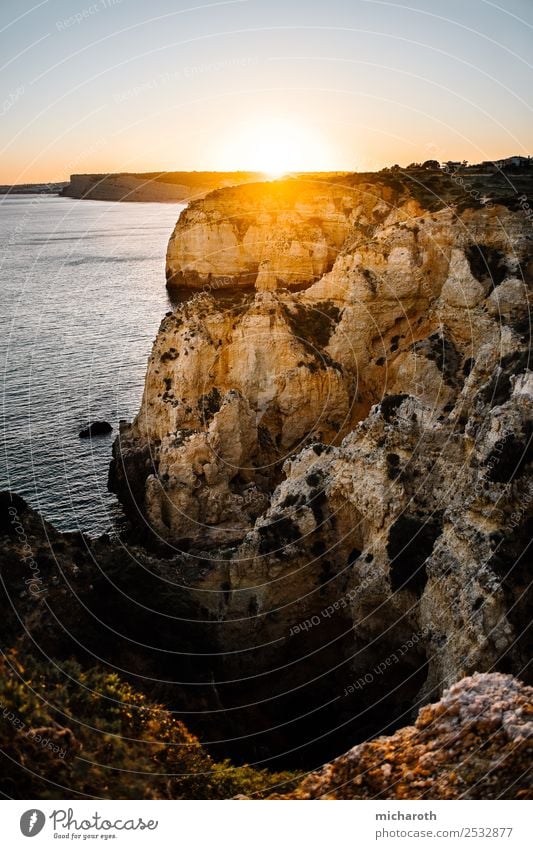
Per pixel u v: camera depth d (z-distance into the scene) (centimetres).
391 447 2842
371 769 1381
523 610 2139
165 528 4184
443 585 2362
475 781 1287
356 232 7769
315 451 3388
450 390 4272
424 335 4741
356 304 4753
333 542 2995
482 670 2088
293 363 4634
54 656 2269
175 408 4578
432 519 2686
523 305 4175
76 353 7962
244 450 4434
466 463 2638
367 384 4819
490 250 4522
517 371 2708
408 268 4700
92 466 5259
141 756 1553
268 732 2438
